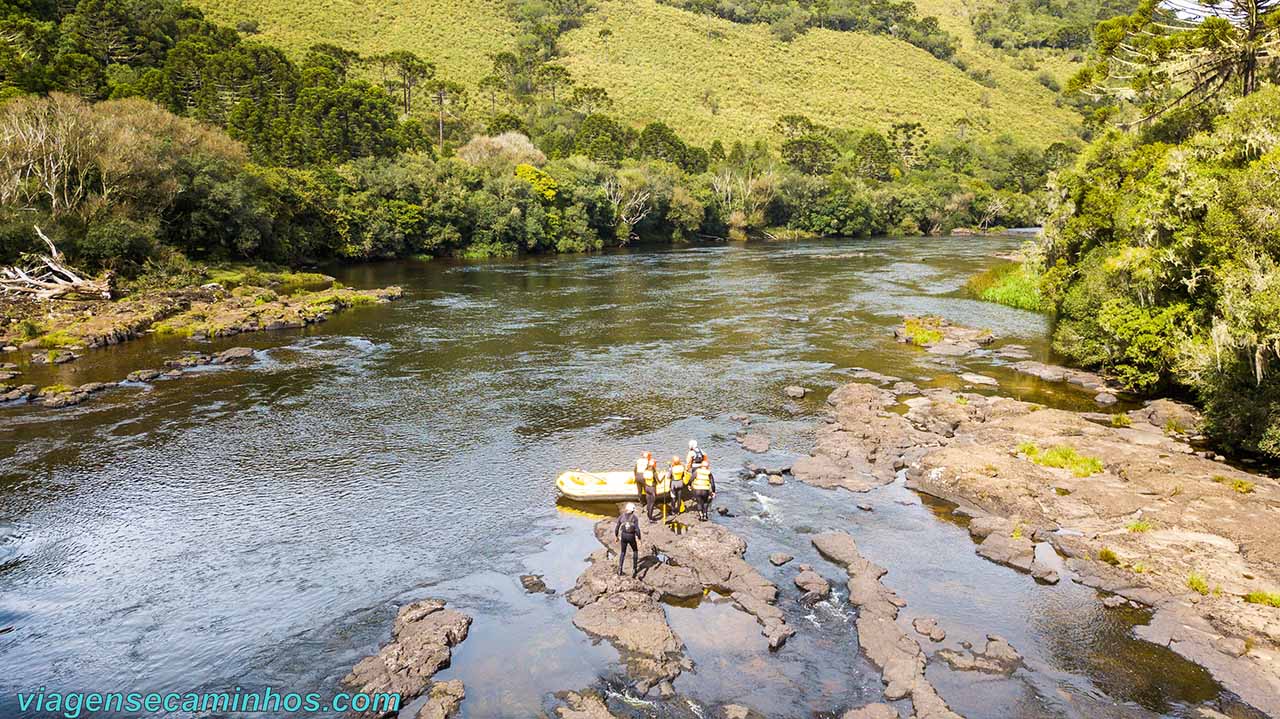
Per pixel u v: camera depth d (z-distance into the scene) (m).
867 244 136.50
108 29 120.00
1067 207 52.25
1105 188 49.31
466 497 26.92
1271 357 28.14
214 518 25.23
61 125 68.25
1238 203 30.78
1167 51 50.28
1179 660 17.19
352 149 120.94
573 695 16.16
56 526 24.61
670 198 143.00
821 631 18.58
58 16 122.50
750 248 130.00
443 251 114.19
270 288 72.75
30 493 27.03
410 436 33.19
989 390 39.53
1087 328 42.53
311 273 85.69
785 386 40.47
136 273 66.75
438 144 153.62
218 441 32.38
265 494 27.12
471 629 18.78
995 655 17.44
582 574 20.98
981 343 49.88
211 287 66.44
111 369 43.31
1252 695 15.85
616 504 26.42
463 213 113.38
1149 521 23.53
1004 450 30.20
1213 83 51.56
